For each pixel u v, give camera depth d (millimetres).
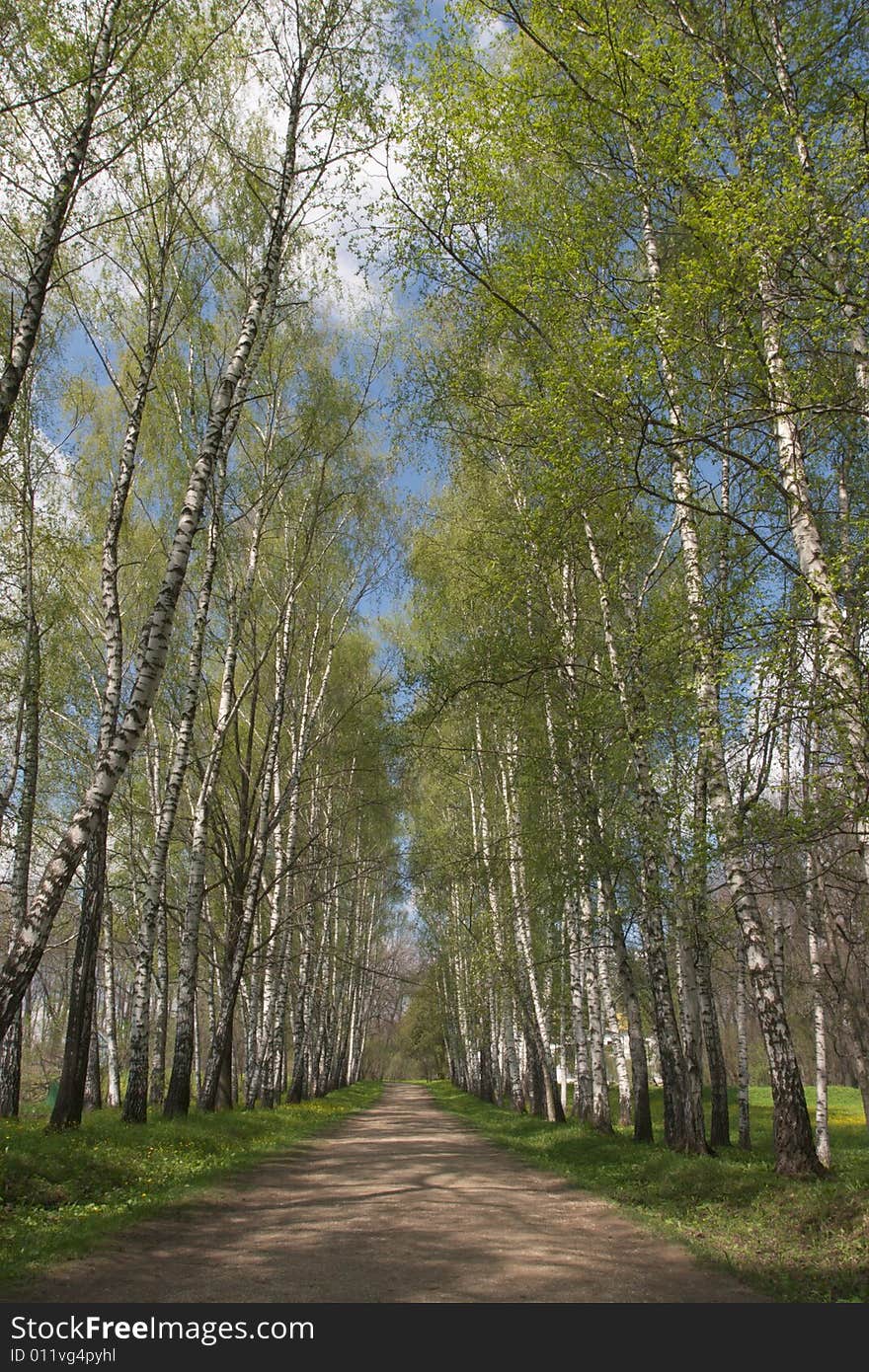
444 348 14117
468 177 10164
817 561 8477
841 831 8453
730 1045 34688
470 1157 15945
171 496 19938
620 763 15945
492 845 21562
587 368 8766
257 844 20719
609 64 8992
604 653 16891
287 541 22266
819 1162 10094
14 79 10734
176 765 16047
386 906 49750
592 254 10195
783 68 8867
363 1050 76375
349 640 29328
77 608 20484
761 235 7598
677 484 11336
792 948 17781
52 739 21906
